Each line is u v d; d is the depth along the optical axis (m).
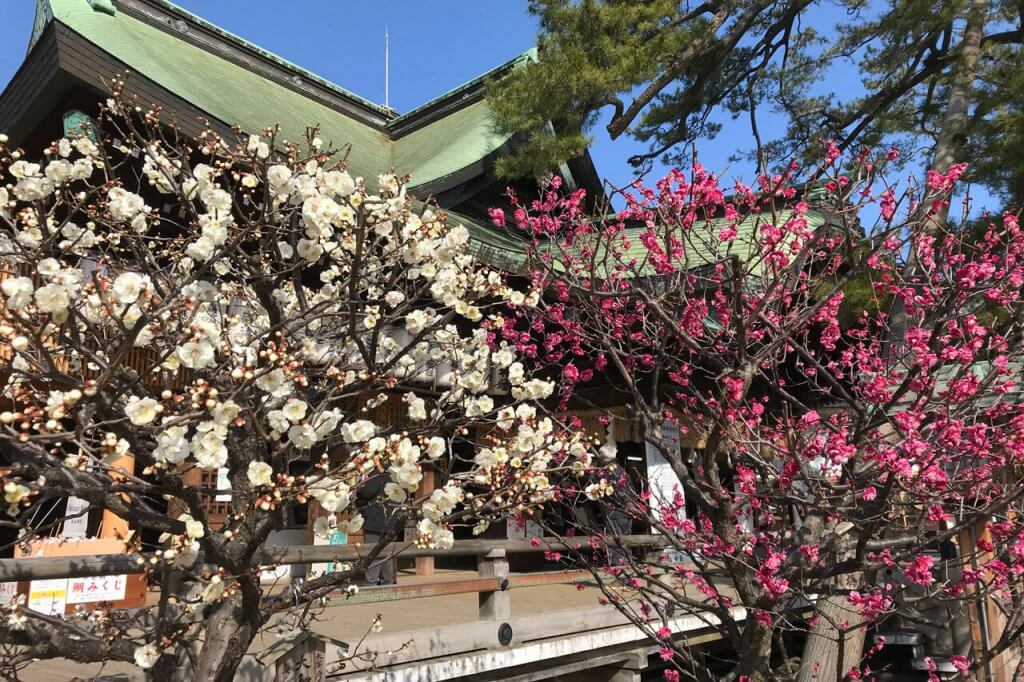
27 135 6.88
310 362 3.77
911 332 4.35
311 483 2.79
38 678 4.05
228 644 2.96
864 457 4.57
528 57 13.38
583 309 5.91
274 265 4.16
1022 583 4.00
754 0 10.79
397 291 3.92
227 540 2.90
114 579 5.61
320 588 3.32
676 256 5.49
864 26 11.39
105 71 6.12
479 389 3.51
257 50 13.03
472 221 10.88
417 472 2.91
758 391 9.29
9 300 2.19
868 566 3.96
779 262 4.97
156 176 3.29
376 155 13.62
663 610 6.27
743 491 4.78
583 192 6.05
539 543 5.72
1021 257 5.01
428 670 4.59
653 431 4.96
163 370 2.96
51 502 6.51
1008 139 8.13
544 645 5.43
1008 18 9.80
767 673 4.30
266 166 2.94
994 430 4.47
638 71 9.17
